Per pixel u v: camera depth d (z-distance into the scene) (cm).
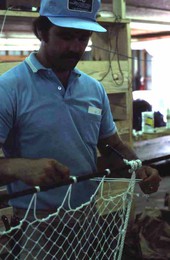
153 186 151
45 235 139
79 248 145
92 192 150
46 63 141
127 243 221
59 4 134
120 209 157
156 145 361
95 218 150
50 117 138
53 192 140
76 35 134
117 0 269
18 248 137
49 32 136
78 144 144
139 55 887
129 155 164
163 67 852
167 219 236
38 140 137
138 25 414
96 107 152
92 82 154
